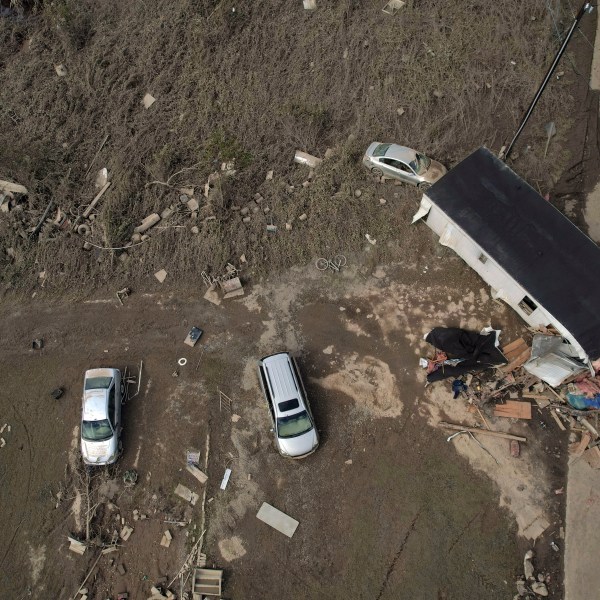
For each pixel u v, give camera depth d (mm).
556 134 19953
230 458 16312
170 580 14883
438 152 20047
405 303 18047
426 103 20609
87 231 19750
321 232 19016
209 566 15031
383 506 15414
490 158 17797
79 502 15984
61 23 23891
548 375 15719
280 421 15750
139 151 20938
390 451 16062
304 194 19484
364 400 16812
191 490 15961
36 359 18312
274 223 19297
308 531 15266
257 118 21188
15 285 19422
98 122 22000
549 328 16047
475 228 16672
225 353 17828
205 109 21500
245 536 15336
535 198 16969
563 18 22078
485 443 15906
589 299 15359
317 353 17609
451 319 17688
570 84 20781
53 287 19312
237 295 18594
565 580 14180
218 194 19297
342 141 20609
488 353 16547
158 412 17141
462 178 17500
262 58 22406
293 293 18516
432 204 17359
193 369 17656
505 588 14242
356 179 19641
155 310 18672
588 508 14867
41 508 16031
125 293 18969
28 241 19766
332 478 15852
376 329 17750
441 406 16516
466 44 21641
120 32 23734
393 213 19188
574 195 19047
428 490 15492
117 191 19922
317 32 22516
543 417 16062
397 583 14547
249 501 15734
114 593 14906
